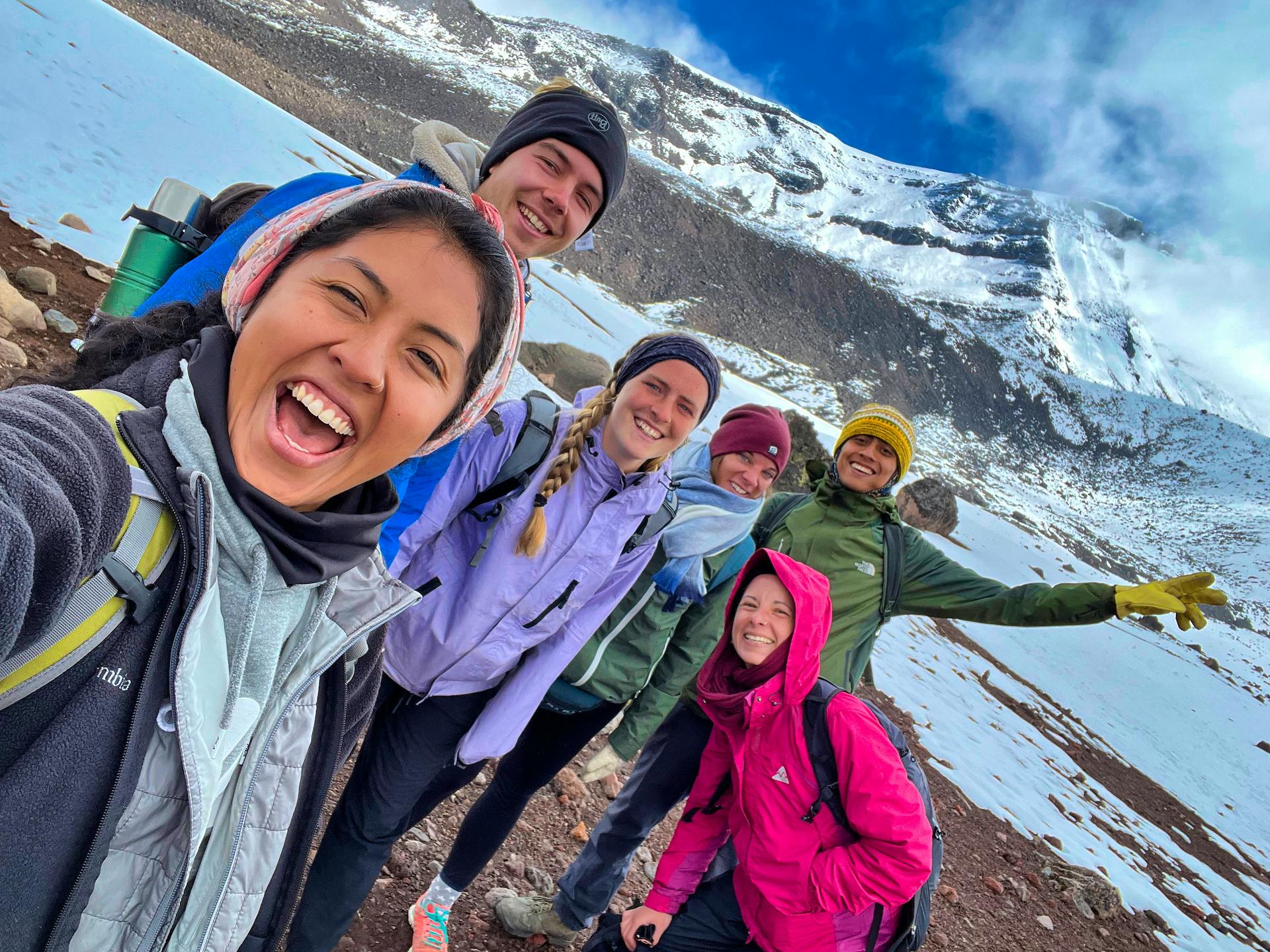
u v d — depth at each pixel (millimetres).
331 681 1141
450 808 3299
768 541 3414
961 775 8180
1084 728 16484
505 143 2332
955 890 5531
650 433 1989
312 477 920
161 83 16891
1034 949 5320
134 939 918
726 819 2402
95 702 790
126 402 887
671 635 2482
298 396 884
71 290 5375
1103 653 29344
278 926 1175
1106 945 6074
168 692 852
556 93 2303
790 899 2166
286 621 973
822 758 2154
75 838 800
